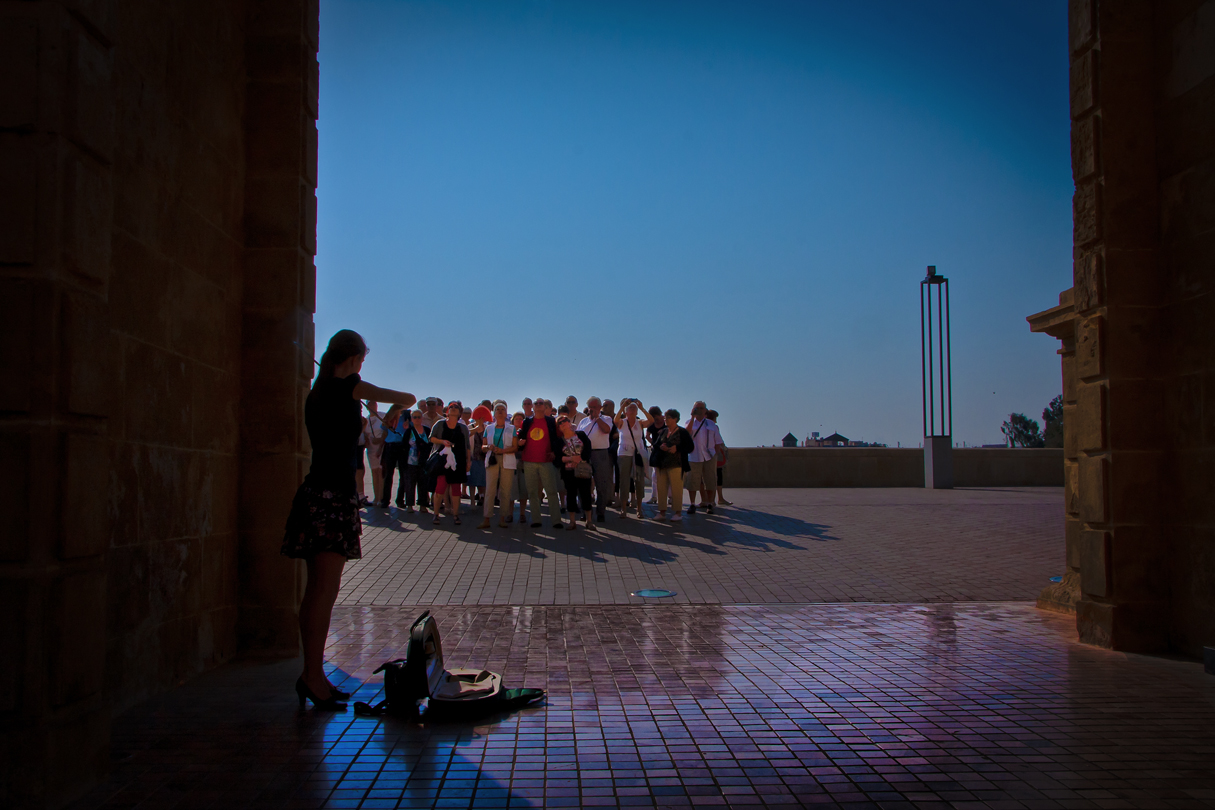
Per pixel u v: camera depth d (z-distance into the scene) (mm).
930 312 22594
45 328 3287
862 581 9492
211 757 3832
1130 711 4586
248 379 6242
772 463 22703
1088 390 6543
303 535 4586
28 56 3307
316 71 6656
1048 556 11047
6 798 3143
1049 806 3285
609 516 14516
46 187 3297
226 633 5945
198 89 5547
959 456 23844
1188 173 6078
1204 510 5914
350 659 5910
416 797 3359
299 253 6332
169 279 5109
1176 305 6203
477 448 14969
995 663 5777
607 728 4254
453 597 8570
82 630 3418
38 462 3252
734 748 3957
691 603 8359
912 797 3369
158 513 4969
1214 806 3289
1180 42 6141
